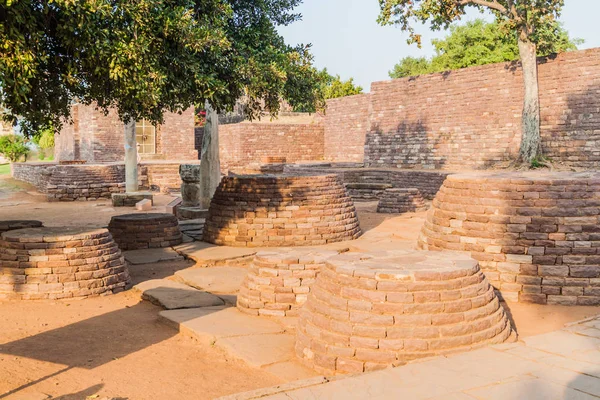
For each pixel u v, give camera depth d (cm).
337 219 1405
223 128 4128
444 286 616
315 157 4078
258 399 497
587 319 727
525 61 2309
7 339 752
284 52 1542
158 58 1152
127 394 584
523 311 834
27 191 3127
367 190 2738
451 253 738
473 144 2622
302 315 668
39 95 1238
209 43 1180
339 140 3872
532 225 878
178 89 1177
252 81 1310
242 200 1386
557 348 611
